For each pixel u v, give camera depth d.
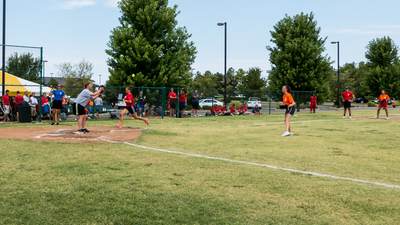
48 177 4.93
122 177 4.99
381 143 9.01
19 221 3.29
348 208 3.77
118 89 21.84
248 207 3.77
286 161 6.46
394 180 5.05
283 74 36.59
